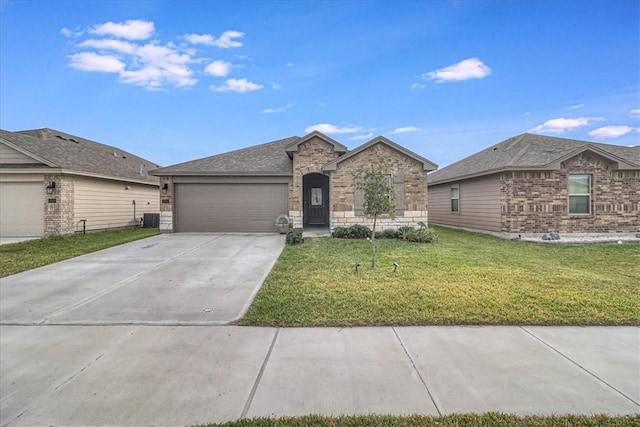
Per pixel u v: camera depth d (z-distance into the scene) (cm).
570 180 1310
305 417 264
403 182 1334
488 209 1433
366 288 600
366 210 788
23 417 268
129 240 1231
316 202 1886
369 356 364
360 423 256
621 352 369
